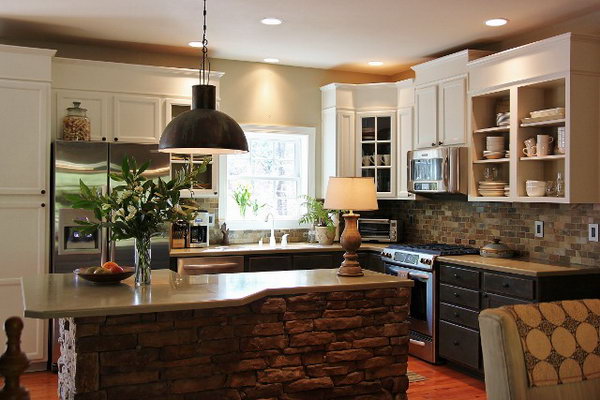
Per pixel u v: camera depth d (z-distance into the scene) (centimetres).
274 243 601
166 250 510
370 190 371
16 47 467
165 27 483
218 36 511
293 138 652
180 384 296
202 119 327
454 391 435
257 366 316
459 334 470
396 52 565
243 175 634
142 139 535
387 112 611
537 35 486
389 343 352
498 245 489
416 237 633
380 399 348
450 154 514
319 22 466
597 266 426
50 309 260
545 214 473
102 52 554
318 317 333
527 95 459
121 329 282
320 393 333
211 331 304
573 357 222
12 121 469
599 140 420
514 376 212
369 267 592
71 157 480
